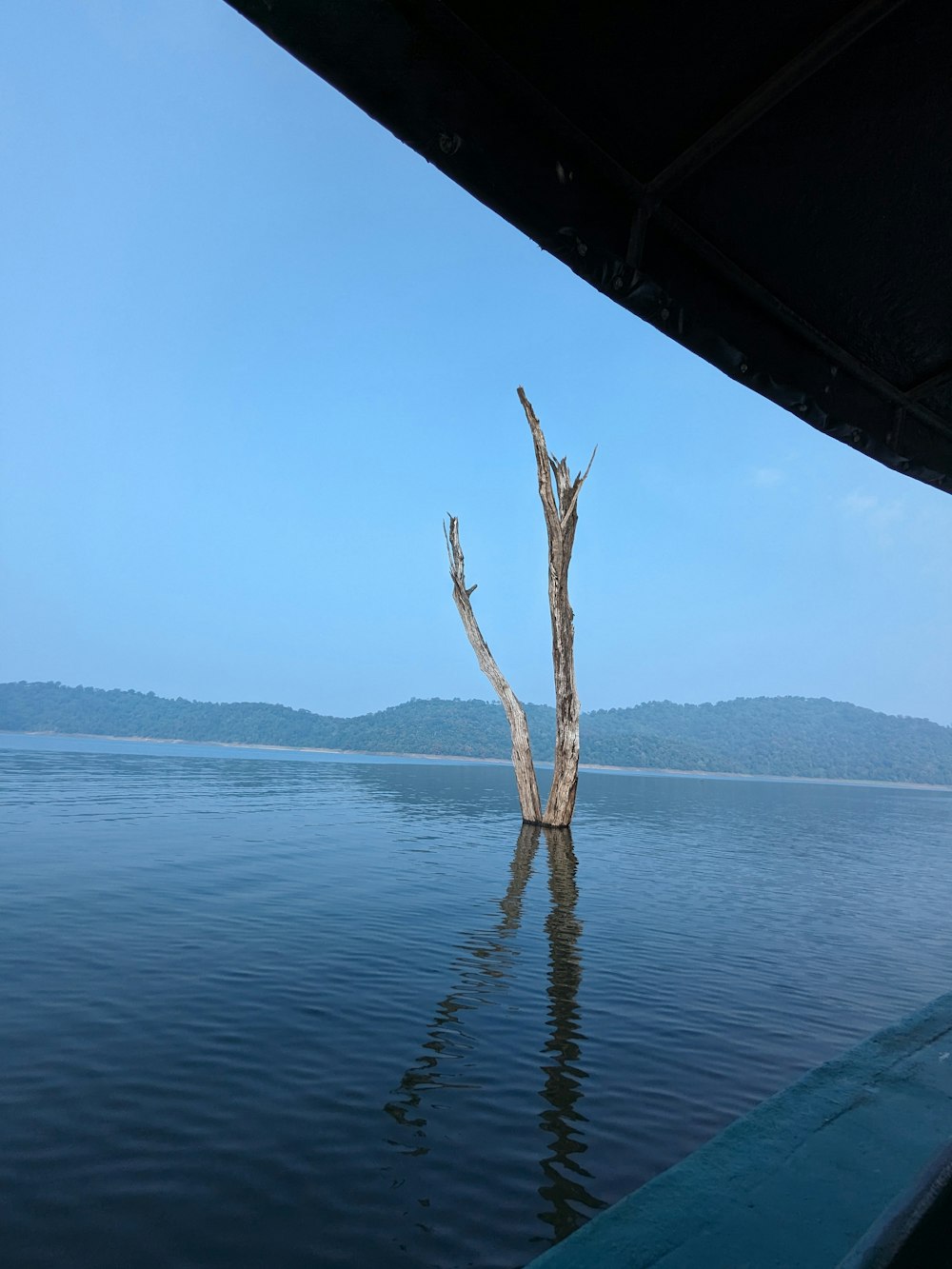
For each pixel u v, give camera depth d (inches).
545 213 78.0
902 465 126.8
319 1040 228.7
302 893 460.1
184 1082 194.1
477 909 444.1
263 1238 131.8
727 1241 42.0
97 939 329.4
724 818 1398.9
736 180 82.3
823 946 395.9
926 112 74.6
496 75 70.4
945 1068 68.1
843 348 110.0
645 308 90.6
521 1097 195.6
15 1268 119.5
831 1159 51.7
